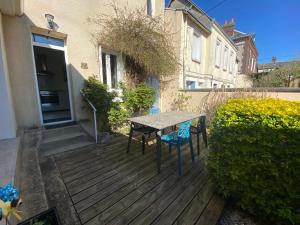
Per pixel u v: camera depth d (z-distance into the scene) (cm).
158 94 780
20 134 340
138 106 613
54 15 408
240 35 1798
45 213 141
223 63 1223
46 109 564
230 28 1759
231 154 217
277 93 489
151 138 497
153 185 268
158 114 433
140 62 602
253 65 2189
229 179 222
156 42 616
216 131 238
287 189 180
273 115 194
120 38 533
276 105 222
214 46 1003
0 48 297
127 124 577
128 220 198
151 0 719
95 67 505
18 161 245
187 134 338
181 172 306
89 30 482
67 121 470
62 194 240
